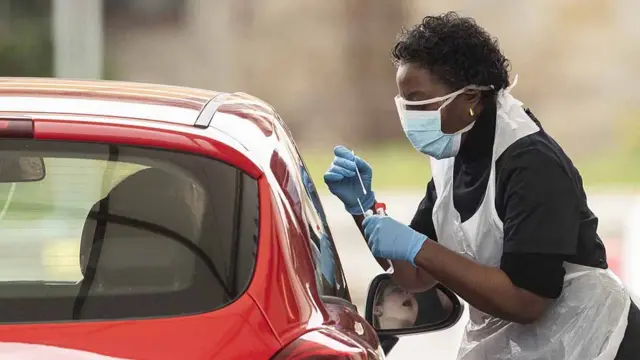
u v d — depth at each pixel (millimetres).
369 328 9398
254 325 8055
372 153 69188
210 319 8008
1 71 59188
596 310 11422
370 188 12781
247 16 74250
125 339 7793
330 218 45656
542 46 76250
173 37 73438
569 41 76312
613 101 75750
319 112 74125
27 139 8383
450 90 11281
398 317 11844
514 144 11172
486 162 11484
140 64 72750
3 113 8547
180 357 7742
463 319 27516
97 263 8297
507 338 11984
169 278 8234
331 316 8703
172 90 10570
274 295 8258
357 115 73875
